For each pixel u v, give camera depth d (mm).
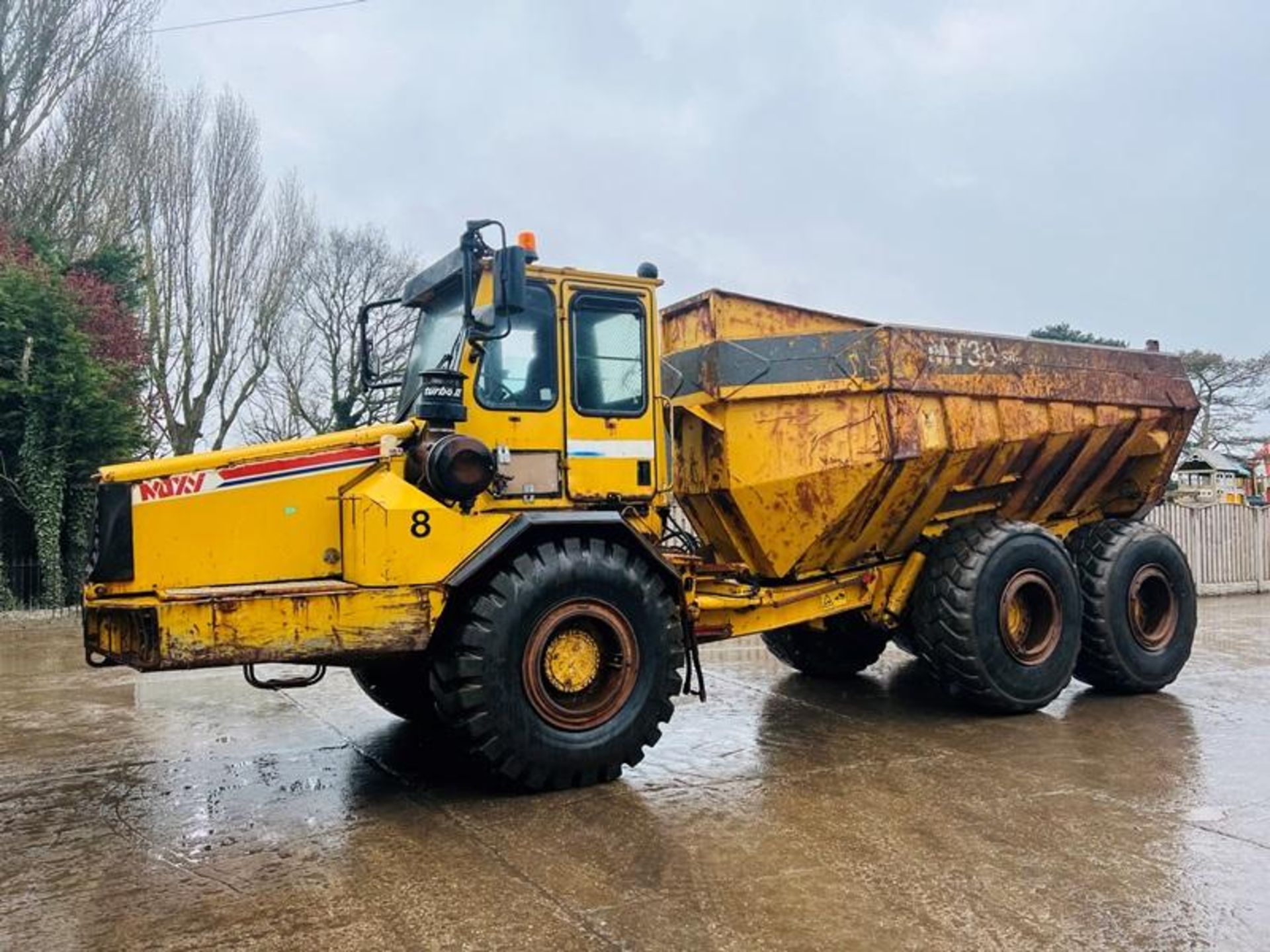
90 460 14953
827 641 7598
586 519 4770
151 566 4262
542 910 3246
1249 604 12977
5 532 14656
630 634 4848
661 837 3963
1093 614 6660
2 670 8891
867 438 5863
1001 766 4996
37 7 17062
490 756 4434
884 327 5949
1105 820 4094
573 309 5090
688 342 6102
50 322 14398
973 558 6051
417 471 4691
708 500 6016
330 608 4270
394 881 3529
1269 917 3133
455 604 4613
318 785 4875
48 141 17844
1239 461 33031
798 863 3639
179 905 3359
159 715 6730
